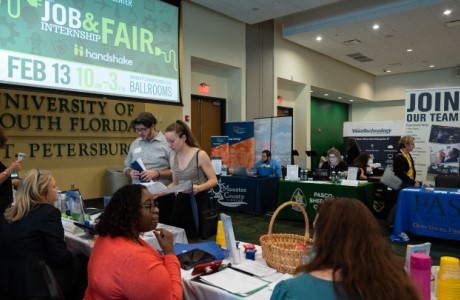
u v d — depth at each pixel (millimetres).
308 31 8398
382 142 8734
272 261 1570
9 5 3898
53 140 5445
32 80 4074
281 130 7230
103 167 6062
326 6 8031
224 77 8531
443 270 1258
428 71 12805
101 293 1248
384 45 9422
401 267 862
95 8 4680
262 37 8805
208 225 2180
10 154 5000
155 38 5480
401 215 4266
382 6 7270
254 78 8648
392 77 13664
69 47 4406
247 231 4672
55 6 4273
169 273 1320
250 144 7145
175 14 5820
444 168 5984
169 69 5715
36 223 1810
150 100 5391
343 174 5336
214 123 8492
